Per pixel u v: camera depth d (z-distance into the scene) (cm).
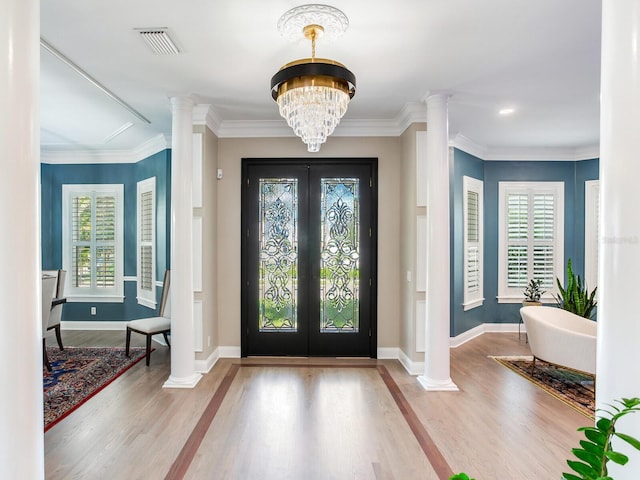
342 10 224
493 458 244
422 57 285
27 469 127
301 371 402
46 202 575
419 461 240
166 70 306
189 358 363
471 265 529
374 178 448
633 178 119
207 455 245
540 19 234
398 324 448
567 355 358
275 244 453
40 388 134
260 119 433
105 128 464
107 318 579
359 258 452
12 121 125
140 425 283
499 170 564
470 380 377
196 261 396
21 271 126
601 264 128
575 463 90
